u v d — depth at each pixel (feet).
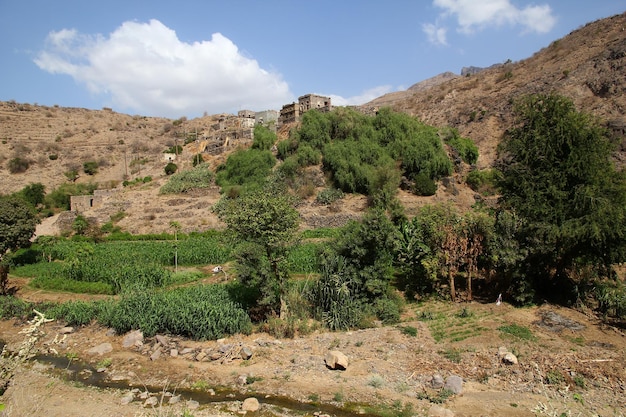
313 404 40.70
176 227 153.28
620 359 46.29
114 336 58.85
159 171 252.21
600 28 263.49
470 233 68.59
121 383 46.01
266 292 60.44
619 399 39.09
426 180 163.73
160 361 50.90
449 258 67.21
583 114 68.90
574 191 64.18
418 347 51.42
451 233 68.23
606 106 188.14
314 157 186.91
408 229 90.17
